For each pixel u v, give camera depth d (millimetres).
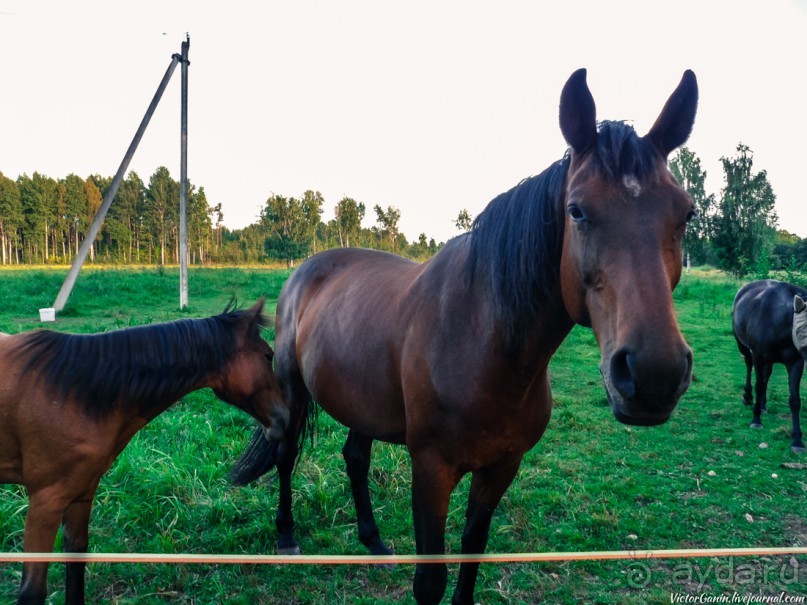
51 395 1997
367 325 2248
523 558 2033
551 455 4297
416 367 1908
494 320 1702
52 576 2619
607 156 1339
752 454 4453
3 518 2836
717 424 5246
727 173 30516
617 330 1207
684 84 1470
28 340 2076
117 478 3377
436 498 1896
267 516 3141
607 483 3770
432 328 1889
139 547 2795
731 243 29766
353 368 2275
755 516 3410
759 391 5184
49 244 69000
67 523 2203
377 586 2619
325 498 3318
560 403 5750
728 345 8828
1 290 12766
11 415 1956
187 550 2811
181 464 3504
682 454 4426
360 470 2949
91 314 10531
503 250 1686
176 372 2316
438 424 1852
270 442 2889
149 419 2346
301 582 2627
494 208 1812
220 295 14055
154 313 10789
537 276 1615
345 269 2932
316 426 4109
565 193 1533
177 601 2465
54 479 2012
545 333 1682
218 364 2457
